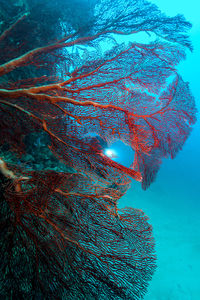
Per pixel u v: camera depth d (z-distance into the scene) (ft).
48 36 16.15
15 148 7.91
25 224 6.89
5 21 13.46
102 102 9.46
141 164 10.42
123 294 7.44
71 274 7.22
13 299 6.54
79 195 7.95
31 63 10.30
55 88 9.23
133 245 8.19
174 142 9.58
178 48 9.91
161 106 9.61
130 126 9.60
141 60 9.77
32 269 6.99
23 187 7.20
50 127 8.88
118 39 96.53
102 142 21.40
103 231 7.95
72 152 9.50
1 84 8.96
